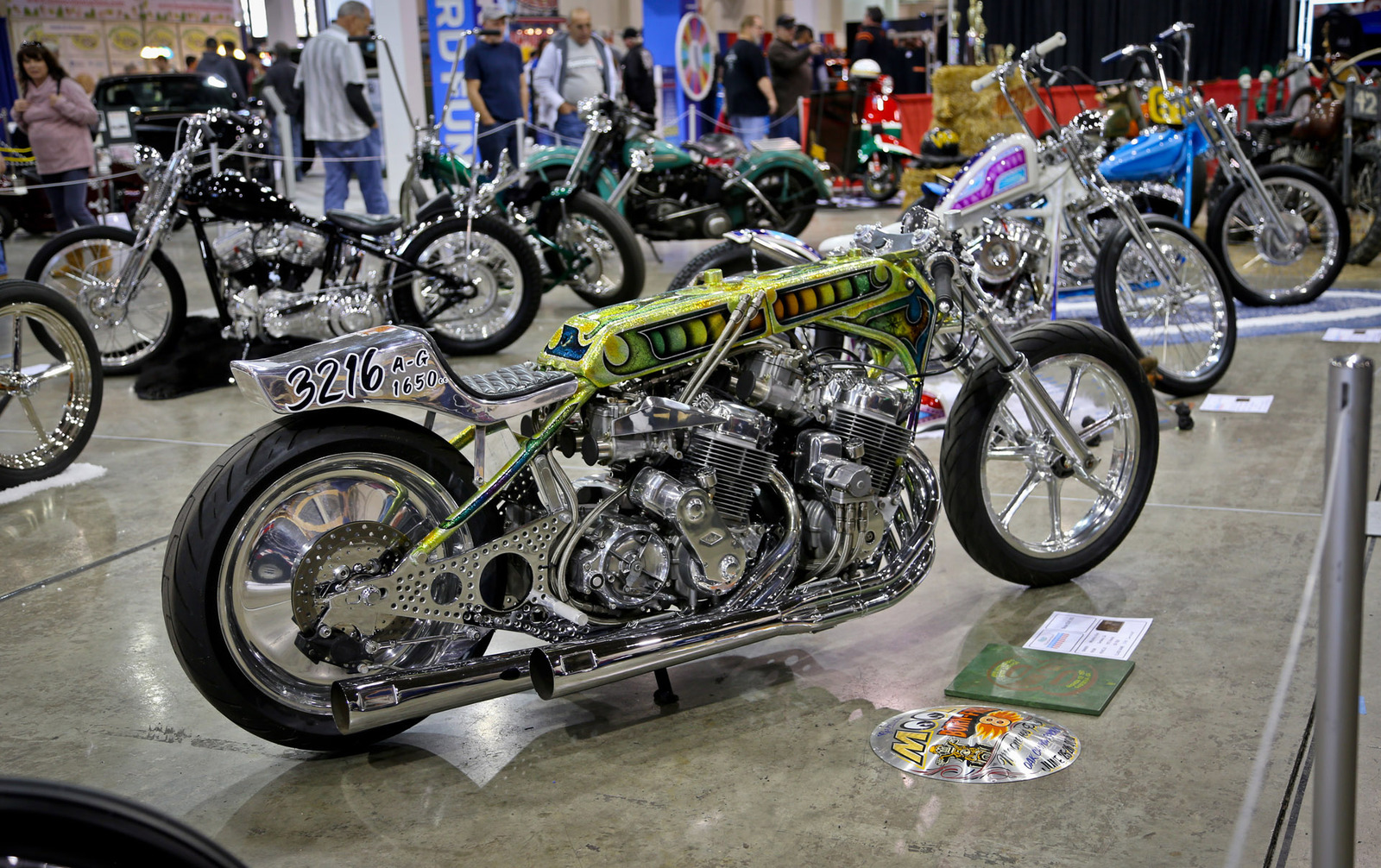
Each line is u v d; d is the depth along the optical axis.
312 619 2.23
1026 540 3.48
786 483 2.51
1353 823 1.49
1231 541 3.36
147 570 3.44
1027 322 5.29
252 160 11.43
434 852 2.05
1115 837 2.01
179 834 1.14
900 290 2.62
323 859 2.04
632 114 8.01
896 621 2.96
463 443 2.55
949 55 9.16
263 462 2.15
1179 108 6.53
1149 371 4.74
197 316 6.26
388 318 5.90
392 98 10.98
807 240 9.95
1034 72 5.07
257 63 16.08
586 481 2.54
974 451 2.90
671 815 2.13
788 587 2.55
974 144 8.77
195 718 2.58
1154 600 3.00
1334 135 8.25
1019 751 2.28
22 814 1.06
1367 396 1.41
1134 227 4.86
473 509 2.26
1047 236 5.24
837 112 12.82
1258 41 12.73
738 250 3.86
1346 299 6.73
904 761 2.28
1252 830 2.01
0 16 13.87
